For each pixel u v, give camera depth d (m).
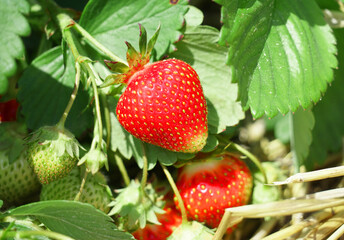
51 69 0.35
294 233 0.33
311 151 0.39
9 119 0.37
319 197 0.32
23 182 0.34
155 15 0.33
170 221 0.34
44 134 0.30
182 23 0.33
